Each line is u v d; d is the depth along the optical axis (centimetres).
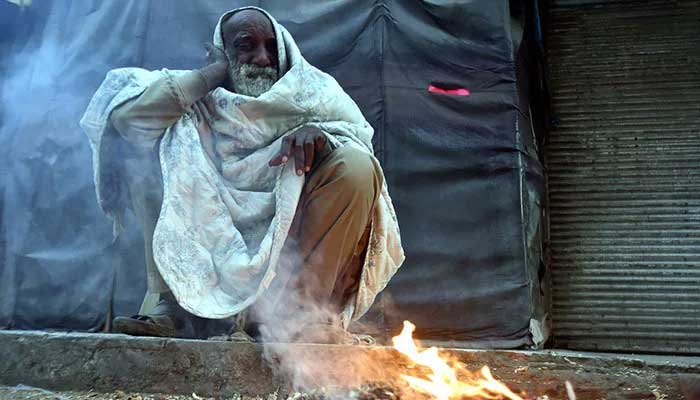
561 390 280
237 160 325
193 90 321
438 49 643
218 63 334
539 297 654
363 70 641
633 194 752
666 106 771
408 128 631
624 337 716
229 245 306
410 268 612
